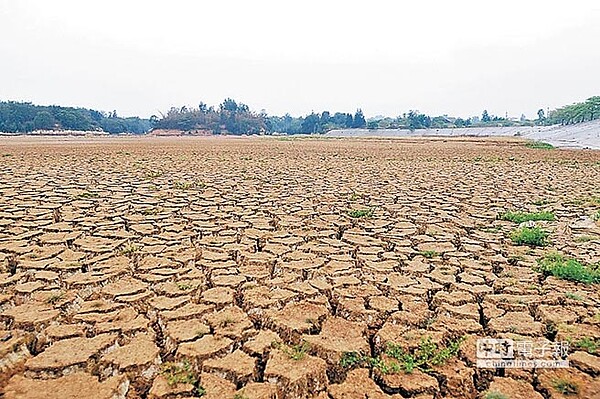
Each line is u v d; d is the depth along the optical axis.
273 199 9.64
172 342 3.56
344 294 4.59
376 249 6.16
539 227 7.33
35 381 3.00
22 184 11.02
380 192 10.85
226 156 22.20
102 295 4.42
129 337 3.62
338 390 3.04
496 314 4.21
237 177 13.42
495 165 18.22
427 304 4.44
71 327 3.72
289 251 5.98
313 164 18.12
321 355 3.47
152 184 11.59
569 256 5.92
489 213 8.61
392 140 47.56
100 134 79.00
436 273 5.25
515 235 6.69
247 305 4.30
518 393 3.03
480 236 6.95
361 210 8.51
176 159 19.95
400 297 4.58
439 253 6.04
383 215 8.31
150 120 112.88
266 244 6.28
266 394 2.96
